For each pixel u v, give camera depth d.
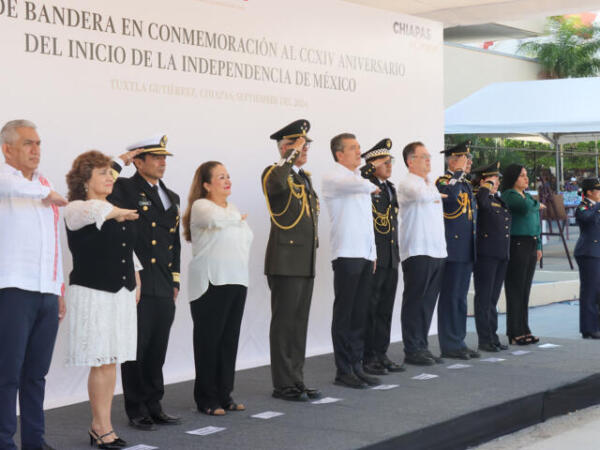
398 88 7.54
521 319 7.43
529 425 5.29
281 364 5.23
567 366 6.29
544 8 8.14
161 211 4.51
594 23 25.56
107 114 5.41
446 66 18.55
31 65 5.03
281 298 5.23
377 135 7.35
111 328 4.00
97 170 4.07
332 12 6.93
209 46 6.00
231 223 4.79
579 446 4.80
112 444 4.09
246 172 6.27
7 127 3.79
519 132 11.61
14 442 4.02
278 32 6.50
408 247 6.33
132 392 4.50
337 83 6.98
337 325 5.64
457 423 4.69
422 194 6.23
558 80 12.22
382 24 7.37
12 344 3.73
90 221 3.92
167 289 4.50
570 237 18.69
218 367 4.89
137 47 5.57
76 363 3.95
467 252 6.62
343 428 4.42
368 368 6.05
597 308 7.86
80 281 3.98
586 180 7.97
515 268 7.32
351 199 5.63
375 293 6.02
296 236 5.21
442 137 8.00
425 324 6.44
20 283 3.72
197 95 5.93
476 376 5.92
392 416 4.69
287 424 4.54
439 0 7.91
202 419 4.68
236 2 6.18
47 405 5.06
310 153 6.77
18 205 3.75
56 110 5.15
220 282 4.74
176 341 5.86
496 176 6.93
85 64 5.29
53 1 5.13
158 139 4.51
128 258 4.06
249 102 6.28
